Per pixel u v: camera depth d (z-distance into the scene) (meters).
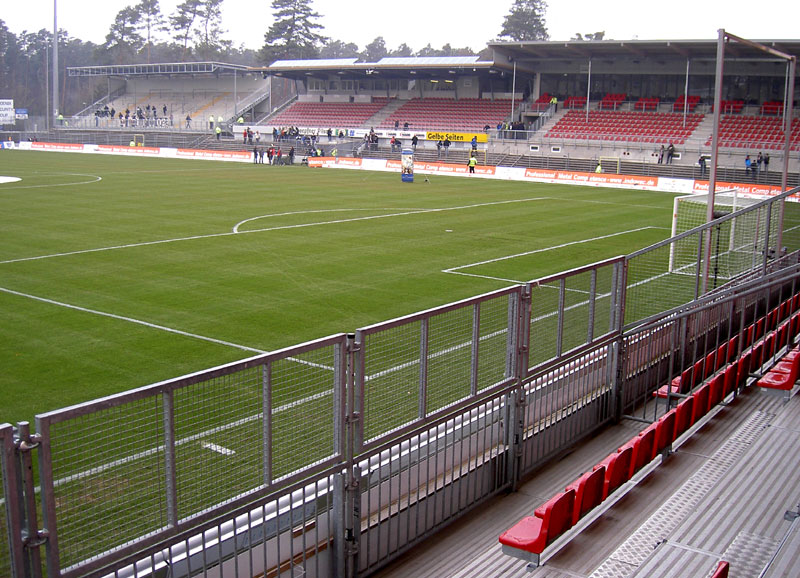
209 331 13.36
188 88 86.00
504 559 5.86
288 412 6.20
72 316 14.14
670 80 62.31
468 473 6.62
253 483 5.55
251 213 29.70
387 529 6.00
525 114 65.06
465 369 7.16
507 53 62.94
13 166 52.09
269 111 81.38
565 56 61.75
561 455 8.16
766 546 5.66
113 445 6.38
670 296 13.44
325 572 5.65
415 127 68.69
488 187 44.31
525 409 7.30
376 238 24.11
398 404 6.43
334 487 5.49
